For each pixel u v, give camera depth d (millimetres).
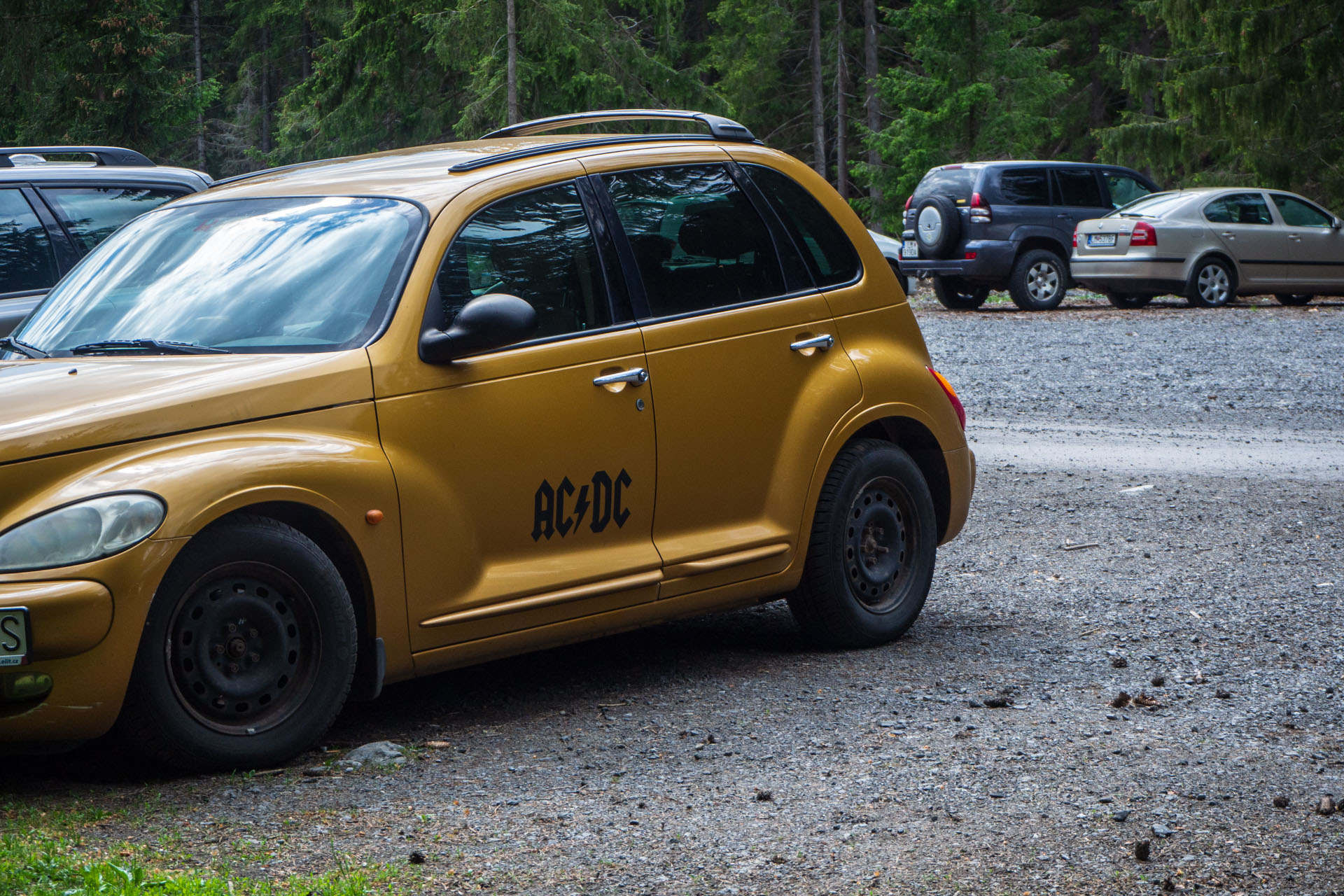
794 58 48125
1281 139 31422
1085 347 17109
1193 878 3445
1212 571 7176
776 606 6758
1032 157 36531
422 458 4566
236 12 53531
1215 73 30938
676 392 5227
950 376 15211
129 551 3896
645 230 5336
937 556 7723
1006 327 19656
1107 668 5457
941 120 35031
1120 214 21703
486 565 4742
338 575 4352
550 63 32500
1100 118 45812
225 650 4172
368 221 4910
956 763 4316
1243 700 5000
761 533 5492
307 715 4312
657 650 5898
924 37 35812
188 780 4172
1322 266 21984
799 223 5879
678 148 5605
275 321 4680
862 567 5816
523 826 3809
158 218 5461
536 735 4691
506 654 4855
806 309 5730
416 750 4512
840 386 5738
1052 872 3488
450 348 4574
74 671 3848
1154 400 13328
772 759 4391
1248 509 8766
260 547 4176
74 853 3506
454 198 4898
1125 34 44094
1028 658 5633
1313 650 5684
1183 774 4199
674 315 5309
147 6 36969
